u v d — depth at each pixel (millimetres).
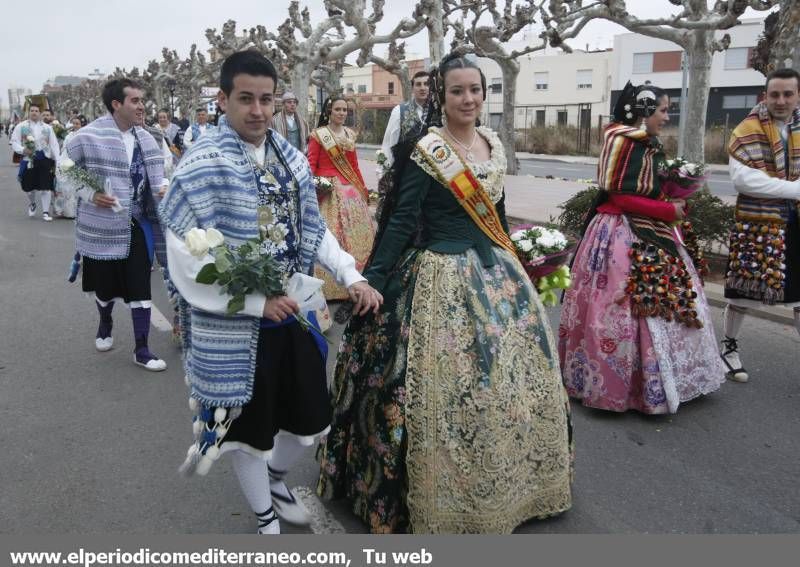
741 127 4348
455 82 2777
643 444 3791
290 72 16750
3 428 3963
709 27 8305
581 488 3328
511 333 2770
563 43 11352
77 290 7250
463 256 2789
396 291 2824
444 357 2654
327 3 15164
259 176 2504
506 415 2678
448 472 2627
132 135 4844
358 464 2887
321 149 6457
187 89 31781
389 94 57469
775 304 4441
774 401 4336
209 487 3340
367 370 2854
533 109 50688
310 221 2668
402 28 15422
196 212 2379
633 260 4020
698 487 3346
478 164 2848
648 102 3980
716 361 4262
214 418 2457
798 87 4168
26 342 5527
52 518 3057
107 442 3797
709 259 7602
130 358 5156
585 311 4156
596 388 4094
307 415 2645
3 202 14828
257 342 2496
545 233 3135
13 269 8227
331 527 2932
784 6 6785
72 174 4562
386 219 2936
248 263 2311
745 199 4438
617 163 4016
